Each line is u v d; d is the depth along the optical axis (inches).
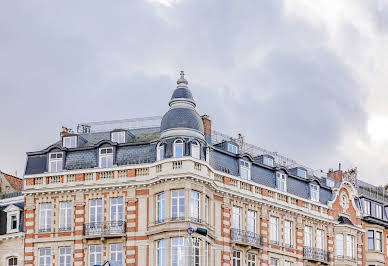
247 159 2465.6
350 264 2743.6
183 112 2263.8
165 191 2203.5
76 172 2314.2
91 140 2487.7
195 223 2182.6
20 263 2311.8
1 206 2421.3
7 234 2342.5
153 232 2201.0
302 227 2613.2
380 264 2896.2
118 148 2336.4
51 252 2288.4
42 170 2364.7
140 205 2256.4
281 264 2501.2
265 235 2463.1
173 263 2154.3
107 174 2297.0
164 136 2249.0
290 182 2623.0
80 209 2293.3
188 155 2206.0
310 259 2593.5
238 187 2397.9
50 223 2314.2
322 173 2901.1
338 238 2760.8
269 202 2484.0
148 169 2265.0
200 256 2196.1
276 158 2763.3
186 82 2329.0
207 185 2250.2
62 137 2425.0
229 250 2330.2
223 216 2333.9
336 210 2768.2
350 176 3065.9
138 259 2219.5
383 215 3058.6
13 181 2763.3
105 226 2251.5
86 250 2261.3
